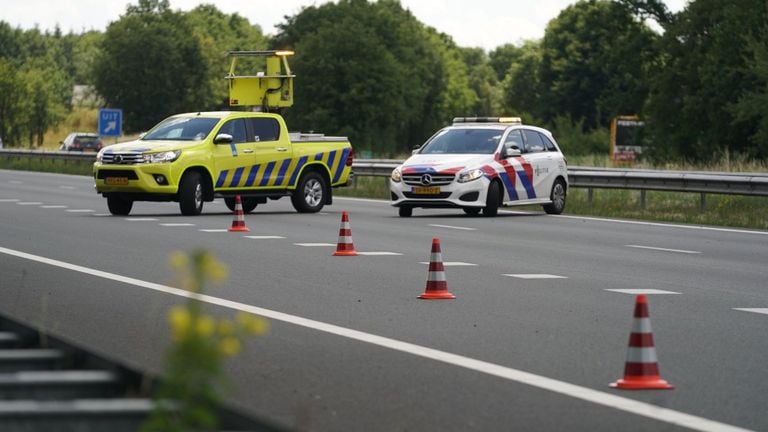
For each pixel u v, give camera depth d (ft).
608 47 315.58
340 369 35.09
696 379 34.35
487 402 30.76
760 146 237.25
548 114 488.44
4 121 431.84
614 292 54.80
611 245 80.28
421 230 90.43
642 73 307.58
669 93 278.26
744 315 48.01
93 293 51.52
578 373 34.83
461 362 36.37
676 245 81.35
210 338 15.71
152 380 22.62
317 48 449.06
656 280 60.18
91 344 38.86
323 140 114.73
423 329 42.80
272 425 19.47
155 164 102.32
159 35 483.10
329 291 53.31
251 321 15.99
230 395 31.30
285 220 100.63
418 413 29.43
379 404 30.42
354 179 162.81
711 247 80.23
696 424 28.53
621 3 309.22
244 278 57.93
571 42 485.56
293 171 111.75
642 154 297.74
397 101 451.12
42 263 63.62
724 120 262.47
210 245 75.31
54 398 24.02
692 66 270.67
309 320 44.60
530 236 86.43
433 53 578.25
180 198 103.86
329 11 516.73
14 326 32.01
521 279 59.41
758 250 78.43
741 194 114.01
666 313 48.29
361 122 447.83
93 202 123.54
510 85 635.66
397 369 35.22
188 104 484.74
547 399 31.17
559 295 53.26
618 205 123.03
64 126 622.95
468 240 82.12
